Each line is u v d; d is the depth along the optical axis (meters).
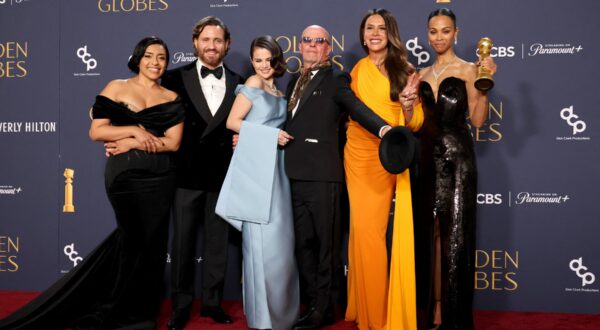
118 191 2.94
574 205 3.55
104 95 2.96
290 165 3.02
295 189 3.09
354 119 2.87
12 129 4.01
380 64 3.03
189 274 3.26
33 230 4.00
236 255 3.79
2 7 4.00
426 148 2.92
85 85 3.94
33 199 4.00
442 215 2.84
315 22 3.73
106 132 2.93
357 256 3.05
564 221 3.56
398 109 2.94
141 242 3.03
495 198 3.62
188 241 3.24
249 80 3.07
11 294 3.89
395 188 3.06
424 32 3.63
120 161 2.93
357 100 2.88
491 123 3.61
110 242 3.13
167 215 3.09
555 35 3.54
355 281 3.20
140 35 3.89
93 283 3.13
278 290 2.95
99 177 3.94
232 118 3.04
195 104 3.20
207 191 3.24
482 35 3.59
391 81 2.90
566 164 3.55
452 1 3.61
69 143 3.96
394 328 2.86
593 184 3.53
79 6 3.94
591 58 3.52
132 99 2.96
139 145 2.91
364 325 3.05
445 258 2.83
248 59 3.80
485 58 2.72
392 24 2.95
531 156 3.59
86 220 3.95
